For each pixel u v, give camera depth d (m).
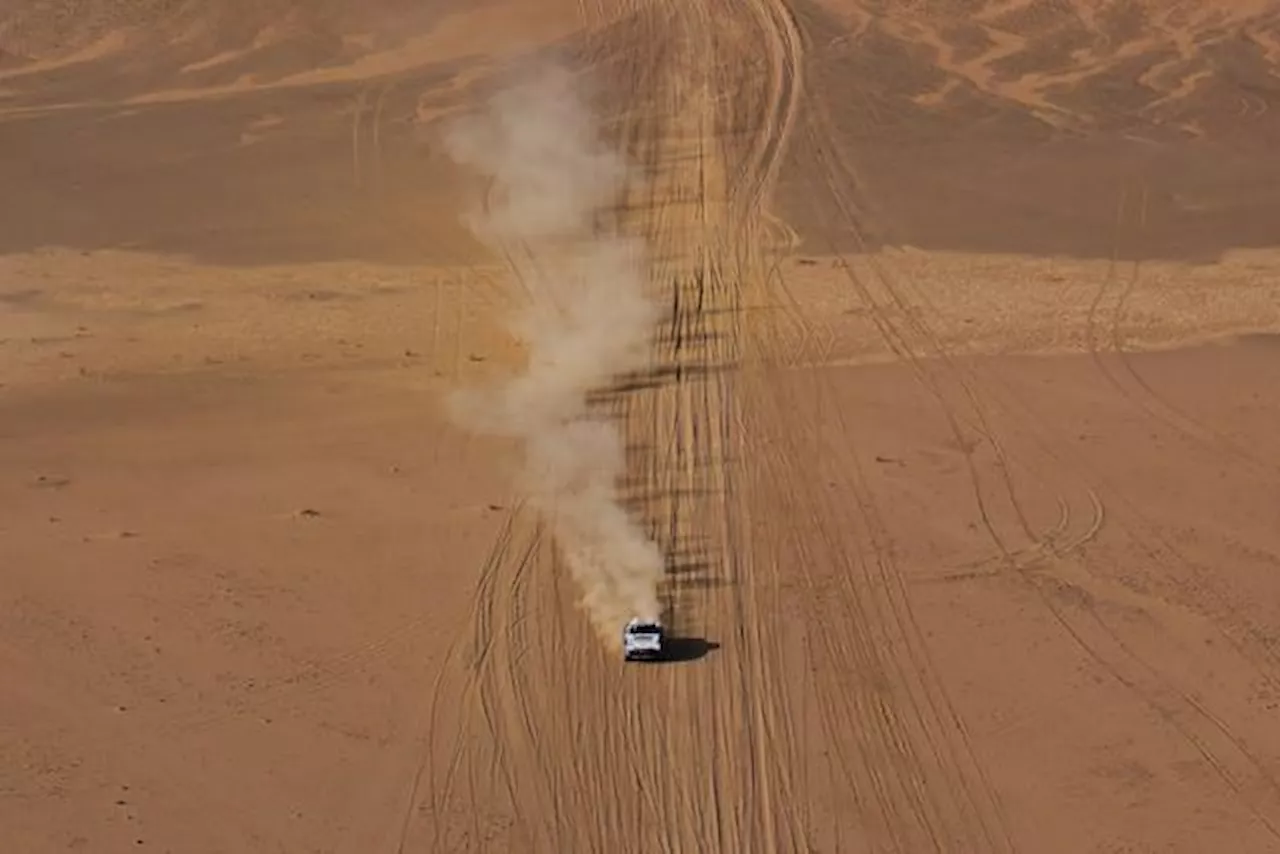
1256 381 150.75
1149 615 125.19
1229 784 111.38
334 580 128.12
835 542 131.62
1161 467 139.88
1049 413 146.12
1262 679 119.75
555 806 109.69
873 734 115.00
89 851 106.25
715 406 146.62
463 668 120.31
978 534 132.62
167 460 141.12
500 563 129.62
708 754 113.56
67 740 115.00
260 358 154.62
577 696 117.88
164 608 125.81
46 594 127.06
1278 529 133.62
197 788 111.12
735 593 126.75
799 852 106.44
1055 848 106.62
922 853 106.31
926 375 151.00
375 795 110.50
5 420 146.00
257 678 119.62
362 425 144.88
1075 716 116.44
